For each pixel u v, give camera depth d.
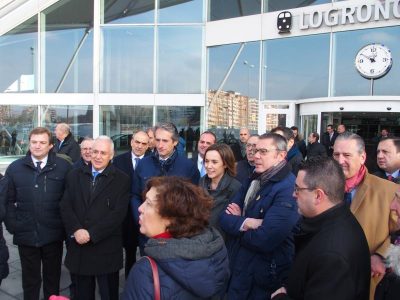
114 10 13.11
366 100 9.95
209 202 1.63
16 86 13.30
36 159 3.46
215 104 12.87
